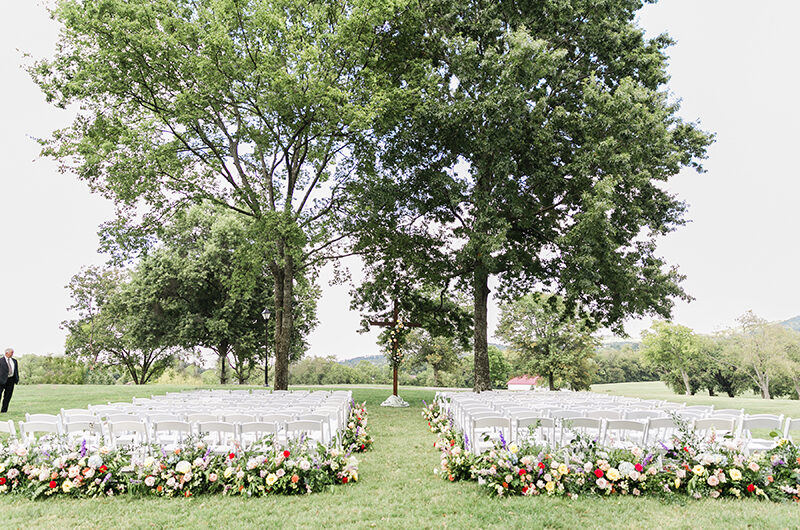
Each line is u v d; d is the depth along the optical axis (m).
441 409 13.50
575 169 17.56
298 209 20.20
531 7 18.77
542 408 8.71
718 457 6.12
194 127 18.12
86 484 6.50
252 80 16.84
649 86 19.19
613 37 18.03
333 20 18.28
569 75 18.56
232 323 34.59
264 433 8.29
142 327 34.38
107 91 16.98
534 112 17.47
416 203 19.55
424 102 18.55
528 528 5.01
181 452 6.70
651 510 5.52
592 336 39.56
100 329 41.81
